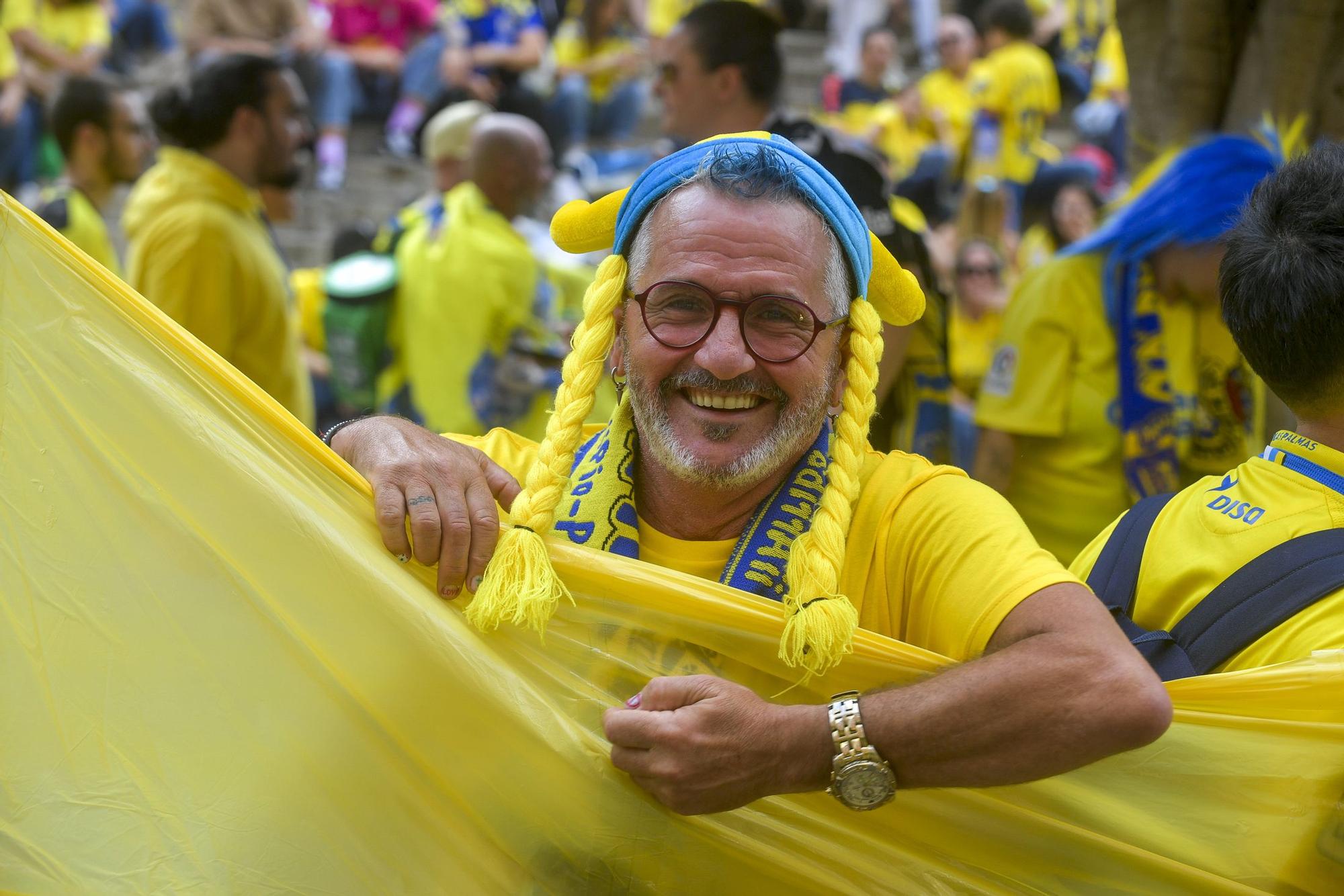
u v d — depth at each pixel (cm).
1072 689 189
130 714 213
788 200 218
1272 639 219
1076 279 402
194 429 218
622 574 214
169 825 211
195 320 475
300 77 1141
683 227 217
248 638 213
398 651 212
